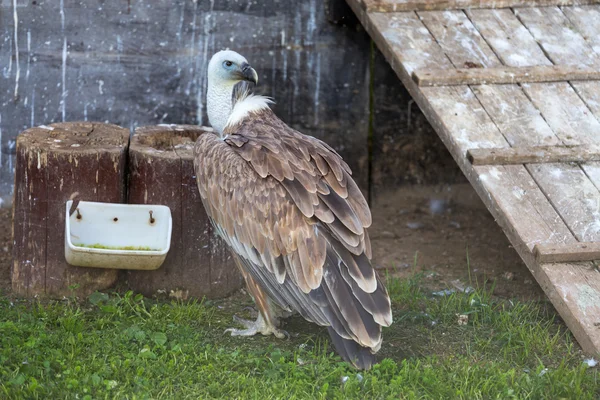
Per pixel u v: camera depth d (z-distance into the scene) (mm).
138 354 5148
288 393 4789
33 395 4598
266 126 5566
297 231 5039
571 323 5266
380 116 8328
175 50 7809
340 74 8164
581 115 6465
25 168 5887
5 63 7582
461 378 5031
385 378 4996
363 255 4969
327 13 7988
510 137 6219
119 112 7859
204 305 6074
